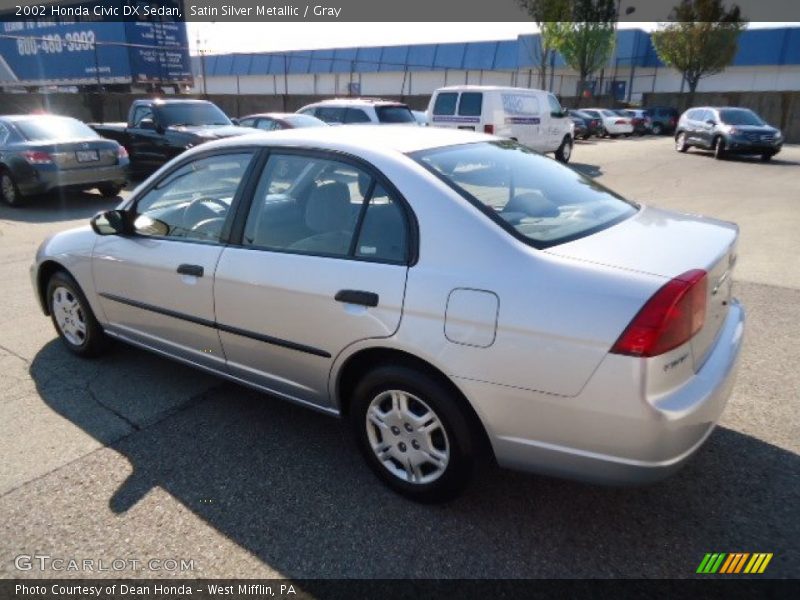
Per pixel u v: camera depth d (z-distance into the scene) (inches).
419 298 97.8
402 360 104.4
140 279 142.4
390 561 95.8
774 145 714.8
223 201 131.2
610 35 1393.9
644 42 1808.6
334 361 110.6
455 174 108.7
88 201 442.9
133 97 836.6
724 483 112.7
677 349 85.0
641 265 89.7
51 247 166.9
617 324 83.6
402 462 109.3
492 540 99.9
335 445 128.7
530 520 104.4
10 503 110.4
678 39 1477.6
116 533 102.8
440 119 628.1
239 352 127.4
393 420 108.3
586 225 105.7
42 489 114.2
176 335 140.0
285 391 124.0
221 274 124.3
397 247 103.3
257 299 118.8
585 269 89.0
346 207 111.3
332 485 115.0
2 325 197.8
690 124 829.2
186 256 131.7
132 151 522.9
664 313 82.6
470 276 94.4
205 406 145.4
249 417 140.3
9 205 418.9
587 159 774.5
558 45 1387.8
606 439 86.6
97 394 151.2
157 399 148.6
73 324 170.2
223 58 1978.3
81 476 118.0
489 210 100.2
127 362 169.6
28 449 127.3
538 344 88.2
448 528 102.8
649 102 1569.9
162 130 495.2
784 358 164.9
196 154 139.3
